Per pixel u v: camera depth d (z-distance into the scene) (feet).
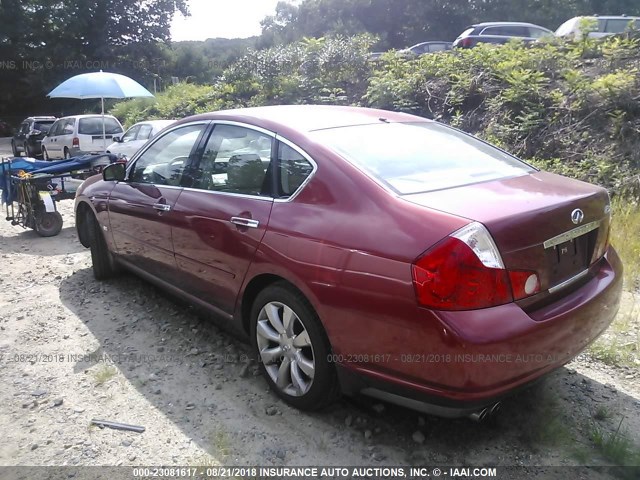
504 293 8.00
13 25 111.14
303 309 9.78
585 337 9.22
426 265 7.95
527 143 29.53
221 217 11.41
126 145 39.58
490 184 9.82
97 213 16.46
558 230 8.79
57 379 11.76
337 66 49.34
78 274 18.65
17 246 22.95
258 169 11.19
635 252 17.56
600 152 26.76
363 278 8.63
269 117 11.73
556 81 33.50
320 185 9.87
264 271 10.38
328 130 11.05
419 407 8.58
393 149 10.77
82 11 115.44
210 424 10.13
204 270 12.10
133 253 15.02
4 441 9.75
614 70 31.76
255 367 12.11
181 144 13.60
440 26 146.41
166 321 14.57
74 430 10.02
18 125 120.47
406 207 8.70
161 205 13.30
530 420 9.89
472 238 7.88
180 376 11.81
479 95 35.86
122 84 34.99
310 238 9.50
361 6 154.20
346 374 9.29
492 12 136.77
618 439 9.23
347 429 9.94
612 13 119.65
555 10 125.29
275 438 9.71
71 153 49.37
